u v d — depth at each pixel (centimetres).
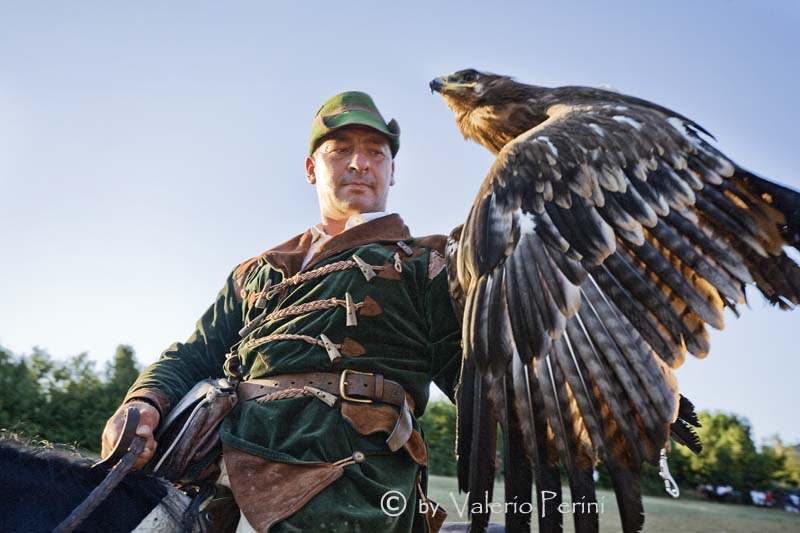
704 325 203
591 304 204
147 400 246
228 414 240
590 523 196
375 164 273
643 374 199
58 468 225
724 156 211
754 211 206
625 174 212
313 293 248
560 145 216
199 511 227
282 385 238
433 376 264
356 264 248
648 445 196
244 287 271
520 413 205
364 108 275
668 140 213
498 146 270
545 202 213
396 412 235
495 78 268
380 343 243
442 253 258
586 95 248
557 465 202
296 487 218
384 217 263
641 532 194
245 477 222
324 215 277
